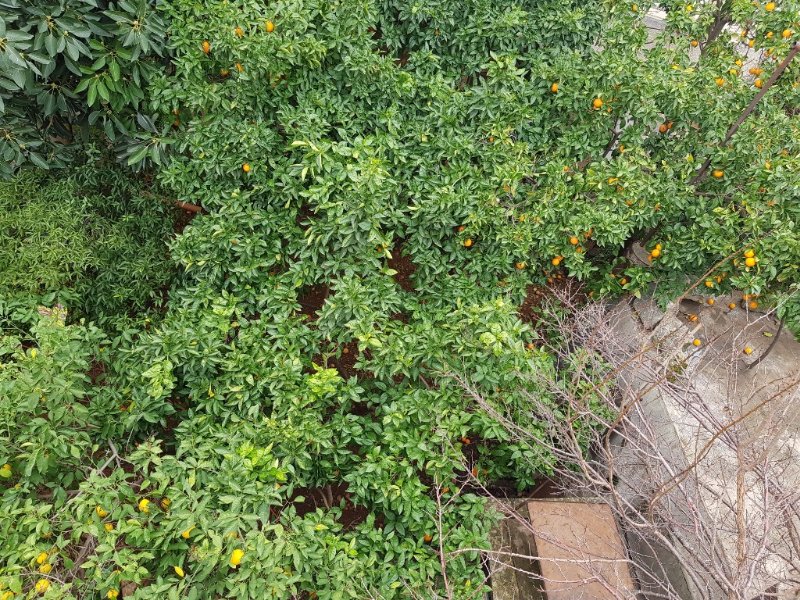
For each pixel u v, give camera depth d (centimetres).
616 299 600
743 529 268
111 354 421
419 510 347
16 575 247
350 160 407
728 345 553
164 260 501
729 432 351
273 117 475
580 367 408
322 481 380
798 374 304
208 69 452
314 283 450
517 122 490
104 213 506
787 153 488
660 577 407
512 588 370
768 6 506
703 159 516
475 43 528
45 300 424
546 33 529
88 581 270
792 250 430
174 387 401
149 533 275
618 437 496
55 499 315
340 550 313
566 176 507
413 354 388
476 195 457
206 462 309
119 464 339
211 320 400
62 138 520
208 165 452
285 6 426
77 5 398
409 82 480
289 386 376
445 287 475
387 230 489
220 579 274
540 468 416
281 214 451
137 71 439
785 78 508
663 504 351
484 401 365
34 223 439
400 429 373
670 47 591
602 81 476
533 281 548
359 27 451
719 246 481
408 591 310
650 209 494
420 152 485
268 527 274
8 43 369
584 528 371
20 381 313
